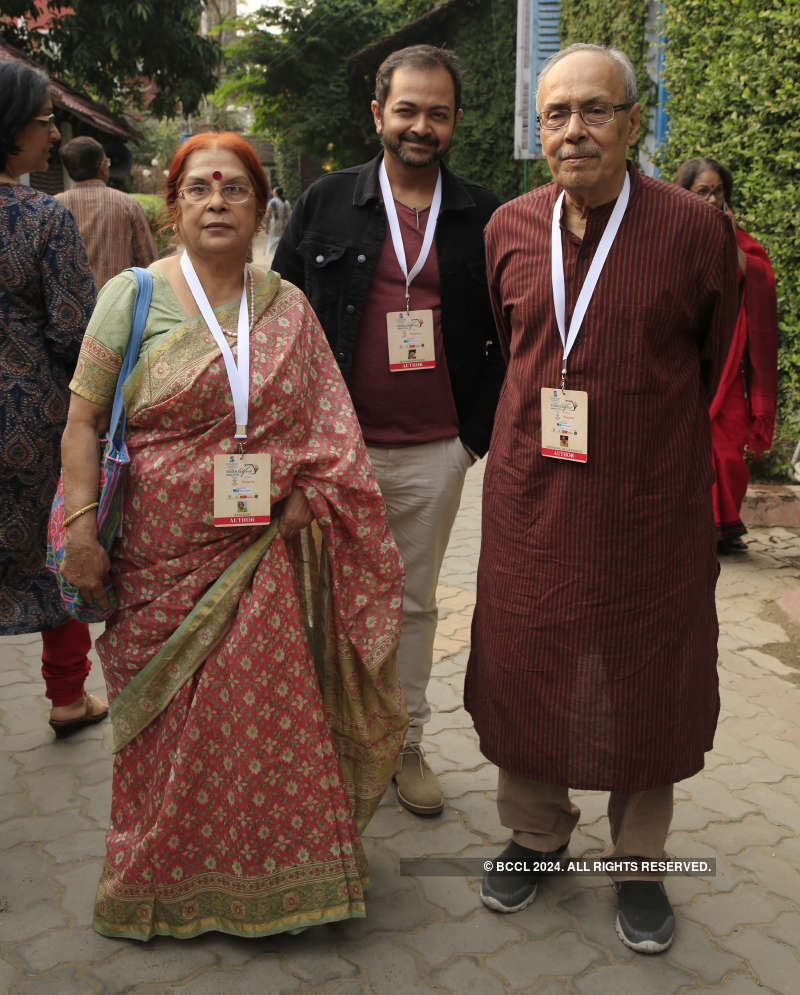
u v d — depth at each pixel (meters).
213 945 2.24
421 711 2.85
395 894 2.44
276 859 2.17
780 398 5.70
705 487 2.16
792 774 3.01
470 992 2.11
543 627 2.17
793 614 4.16
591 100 1.91
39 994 2.07
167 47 13.56
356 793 2.34
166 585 2.09
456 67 2.59
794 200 5.25
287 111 21.94
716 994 2.12
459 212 2.67
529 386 2.14
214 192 2.00
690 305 2.03
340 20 20.22
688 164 4.42
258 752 2.09
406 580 2.82
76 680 3.06
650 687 2.15
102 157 5.16
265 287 2.14
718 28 5.70
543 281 2.09
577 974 2.18
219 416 2.04
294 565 2.25
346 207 2.70
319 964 2.19
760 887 2.48
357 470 2.19
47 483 2.74
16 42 13.20
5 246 2.55
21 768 2.94
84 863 2.51
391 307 2.67
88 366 2.04
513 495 2.20
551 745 2.21
